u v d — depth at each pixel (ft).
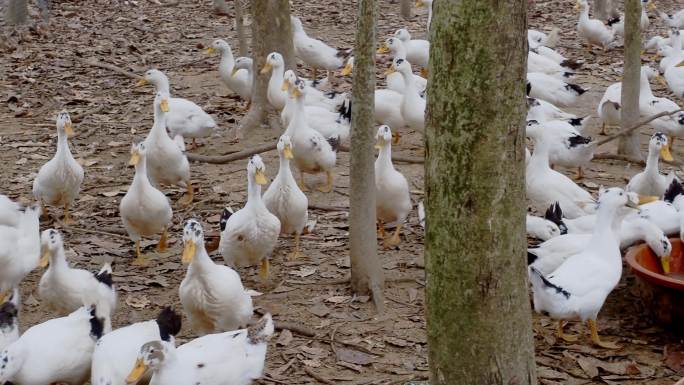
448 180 10.41
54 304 18.29
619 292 20.77
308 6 60.23
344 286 20.66
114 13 56.59
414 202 26.55
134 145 21.59
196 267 17.01
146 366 13.88
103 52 46.01
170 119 30.07
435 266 10.80
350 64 36.09
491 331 10.75
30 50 45.44
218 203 26.43
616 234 18.52
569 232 21.45
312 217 25.41
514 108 10.23
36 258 19.69
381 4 61.00
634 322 19.25
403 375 16.78
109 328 16.14
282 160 21.58
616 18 50.80
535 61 36.83
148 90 39.55
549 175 23.81
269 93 32.14
